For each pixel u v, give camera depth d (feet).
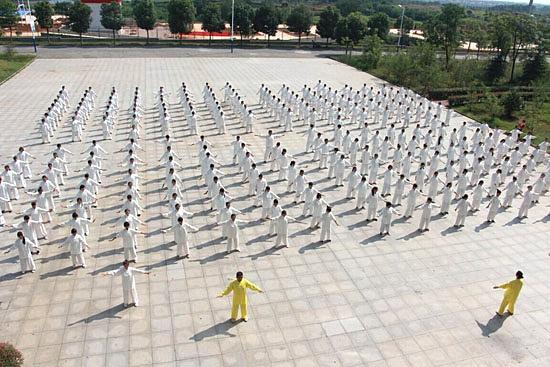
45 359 39.37
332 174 77.56
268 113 112.27
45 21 204.23
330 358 41.06
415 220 65.62
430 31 169.17
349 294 49.52
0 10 198.18
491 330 45.44
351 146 82.99
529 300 50.29
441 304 48.78
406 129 105.70
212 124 102.27
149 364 39.45
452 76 160.04
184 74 150.30
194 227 58.34
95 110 108.68
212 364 39.75
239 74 154.40
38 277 49.96
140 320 44.39
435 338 44.06
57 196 67.82
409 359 41.42
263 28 217.77
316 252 56.75
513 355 42.52
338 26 208.44
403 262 55.67
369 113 114.93
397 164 81.61
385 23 214.07
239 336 42.98
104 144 88.63
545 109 129.80
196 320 44.73
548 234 63.72
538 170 86.07
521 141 95.25
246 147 89.76
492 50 212.23
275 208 57.57
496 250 59.31
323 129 102.78
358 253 57.00
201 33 252.01
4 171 66.64
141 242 57.06
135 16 208.54
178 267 52.60
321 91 128.77
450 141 91.97
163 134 93.97
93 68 153.48
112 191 69.67
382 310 47.39
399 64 152.25
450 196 66.18
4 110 106.52
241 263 53.88
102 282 49.57
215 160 81.25
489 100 122.72
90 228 59.52
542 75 157.38
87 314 44.86
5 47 183.73
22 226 51.93
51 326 43.14
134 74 147.13
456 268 55.11
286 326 44.52
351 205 68.69
